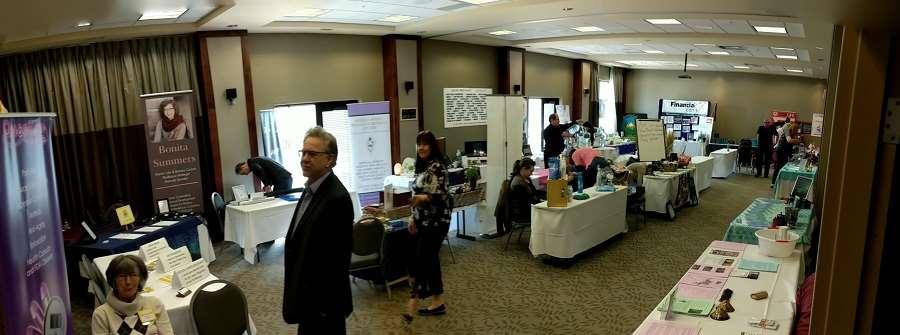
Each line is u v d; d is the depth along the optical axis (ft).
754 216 15.81
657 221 24.41
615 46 32.45
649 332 7.76
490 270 17.40
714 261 10.90
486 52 33.55
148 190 21.27
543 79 39.22
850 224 4.27
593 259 18.56
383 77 27.58
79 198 19.77
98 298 13.02
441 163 12.73
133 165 20.89
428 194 12.54
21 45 16.38
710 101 49.60
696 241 20.88
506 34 27.94
